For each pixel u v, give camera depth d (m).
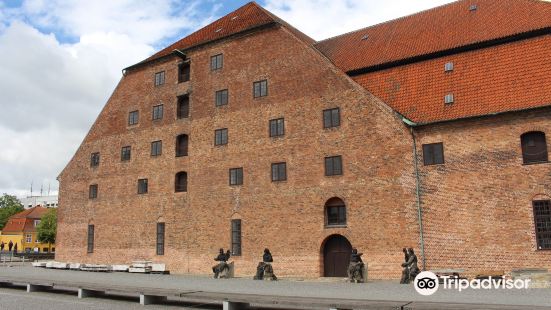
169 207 33.03
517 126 22.70
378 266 24.50
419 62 28.02
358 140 26.20
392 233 24.44
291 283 22.53
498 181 22.72
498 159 22.88
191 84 33.88
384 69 29.05
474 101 24.31
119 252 34.91
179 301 18.27
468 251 22.80
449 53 27.33
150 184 34.44
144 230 33.97
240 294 15.45
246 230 29.08
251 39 31.81
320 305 13.46
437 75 26.72
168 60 35.72
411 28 31.78
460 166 23.62
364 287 19.80
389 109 25.59
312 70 28.67
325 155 27.09
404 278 21.98
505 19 27.38
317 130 27.64
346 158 26.41
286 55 29.97
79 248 37.38
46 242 86.62
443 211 23.59
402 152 24.94
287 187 28.05
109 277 27.27
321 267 26.30
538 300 14.02
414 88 26.92
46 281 20.88
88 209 37.62
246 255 28.75
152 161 34.72
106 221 36.28
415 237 23.89
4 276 24.16
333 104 27.39
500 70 24.84
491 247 22.38
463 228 23.06
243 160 30.14
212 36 34.56
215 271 27.42
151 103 35.88
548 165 21.77
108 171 37.16
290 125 28.70
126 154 36.41
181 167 33.03
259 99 30.36
